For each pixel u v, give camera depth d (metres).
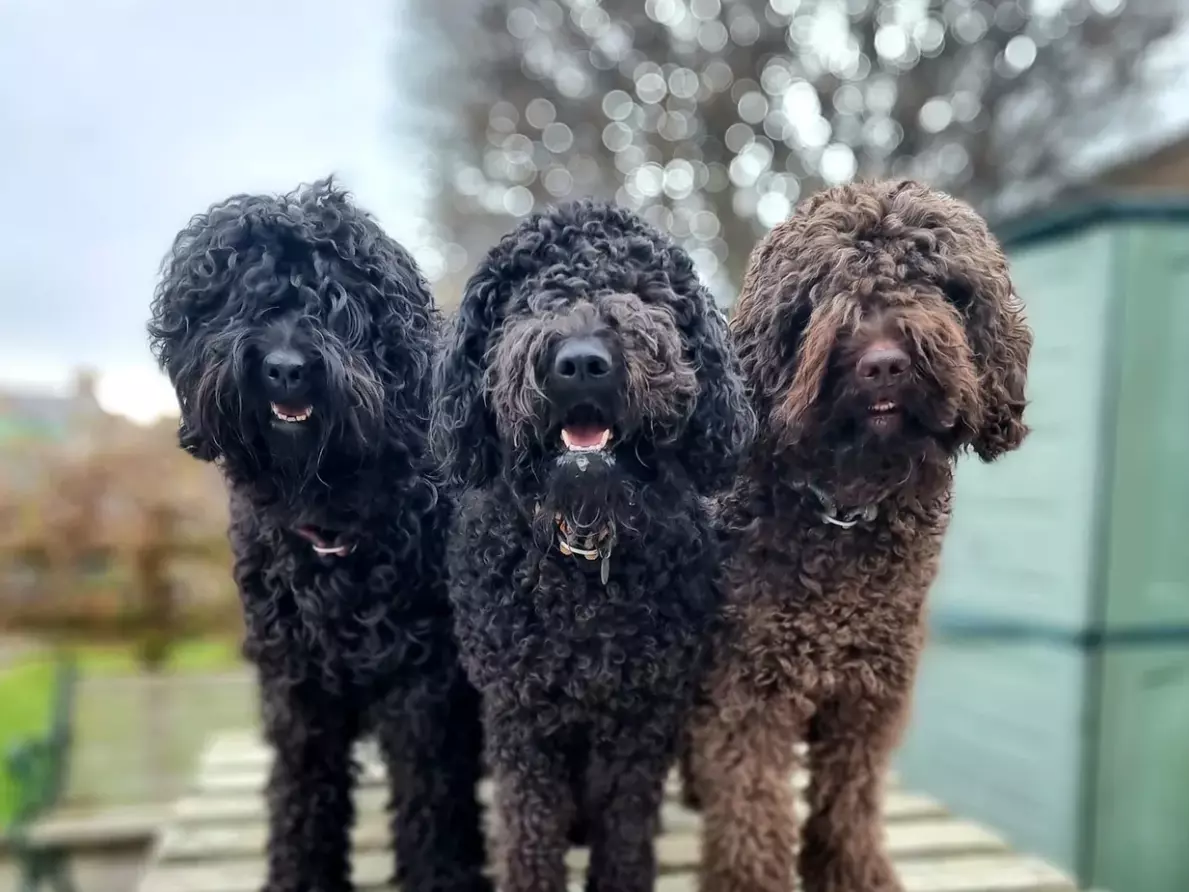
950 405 0.75
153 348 0.88
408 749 0.90
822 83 3.34
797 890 0.96
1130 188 3.66
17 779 1.98
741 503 0.85
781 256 0.83
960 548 1.83
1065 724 1.53
